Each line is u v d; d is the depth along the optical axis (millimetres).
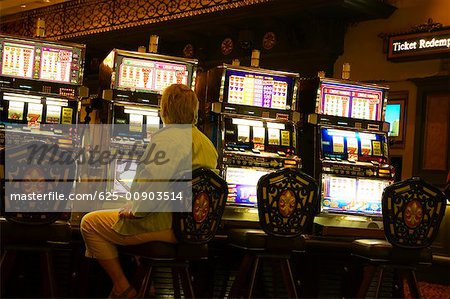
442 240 7801
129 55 5781
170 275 4875
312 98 6215
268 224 4344
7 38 5496
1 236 3898
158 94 5789
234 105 5863
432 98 8219
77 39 11438
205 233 3982
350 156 6125
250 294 4391
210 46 10258
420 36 8180
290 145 5984
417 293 4516
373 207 6086
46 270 3994
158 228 3848
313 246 5348
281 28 9211
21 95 5473
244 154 5727
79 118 5578
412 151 8375
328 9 8344
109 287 4977
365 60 8805
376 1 8336
